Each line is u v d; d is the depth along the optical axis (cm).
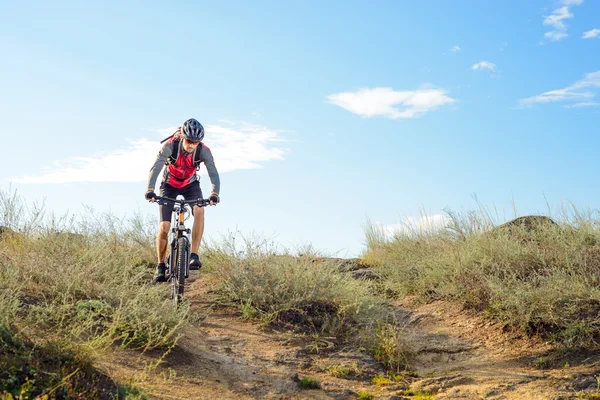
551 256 751
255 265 763
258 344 601
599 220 833
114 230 968
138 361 467
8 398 330
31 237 796
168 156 644
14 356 382
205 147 662
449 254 865
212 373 491
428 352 611
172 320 549
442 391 498
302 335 634
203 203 641
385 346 602
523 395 466
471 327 657
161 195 673
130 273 796
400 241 1053
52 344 407
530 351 573
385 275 934
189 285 813
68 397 351
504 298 665
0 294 519
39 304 541
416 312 741
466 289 737
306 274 756
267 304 700
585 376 491
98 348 460
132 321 520
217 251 874
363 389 504
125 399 370
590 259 716
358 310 691
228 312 703
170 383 436
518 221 942
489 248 813
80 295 600
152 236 967
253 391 471
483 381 510
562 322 595
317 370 545
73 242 815
